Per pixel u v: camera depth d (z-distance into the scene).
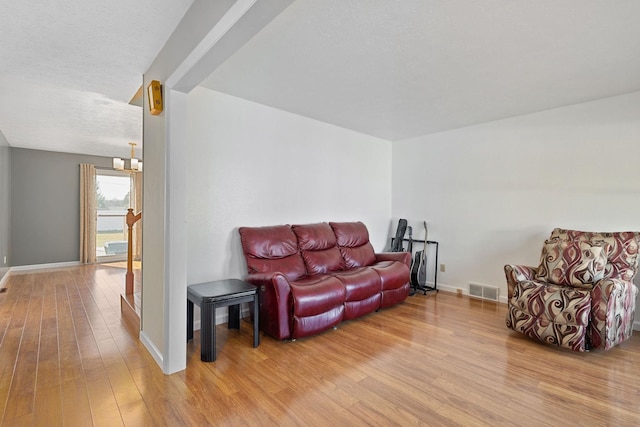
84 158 6.24
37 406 1.73
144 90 2.47
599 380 2.05
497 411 1.74
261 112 3.36
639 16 1.77
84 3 1.62
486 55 2.24
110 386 1.93
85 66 2.34
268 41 2.07
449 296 4.05
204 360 2.26
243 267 3.21
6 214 5.05
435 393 1.90
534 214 3.55
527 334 2.64
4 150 4.79
